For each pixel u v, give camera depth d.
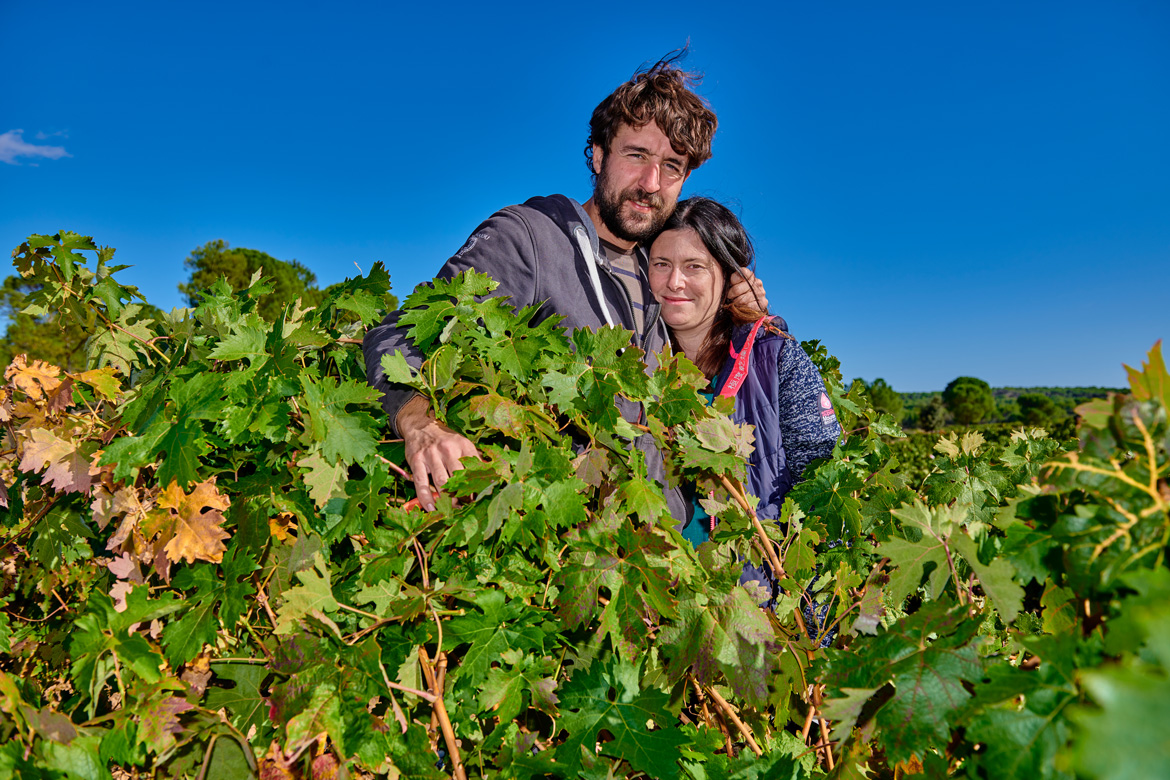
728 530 1.56
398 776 1.13
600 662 1.28
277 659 1.18
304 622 1.21
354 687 1.12
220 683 1.39
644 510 1.33
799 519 1.62
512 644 1.22
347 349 1.76
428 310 1.47
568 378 1.44
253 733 1.21
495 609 1.23
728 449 1.56
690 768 1.25
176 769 1.15
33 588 1.87
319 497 1.31
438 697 1.15
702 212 2.45
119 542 1.39
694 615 1.34
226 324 1.51
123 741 1.11
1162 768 0.50
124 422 1.51
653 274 2.52
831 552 1.81
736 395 2.30
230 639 1.36
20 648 1.79
